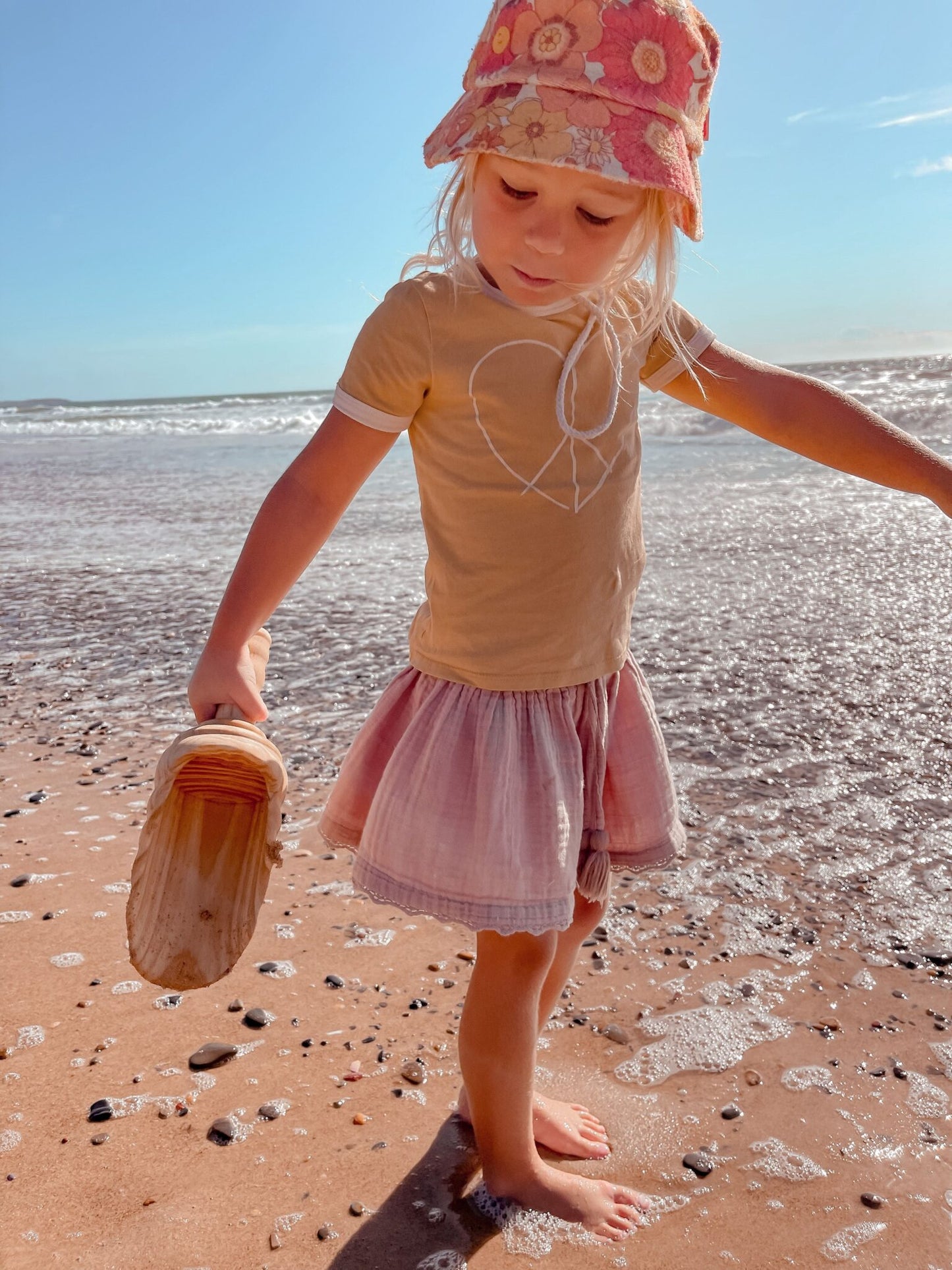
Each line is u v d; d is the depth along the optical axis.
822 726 3.71
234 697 1.52
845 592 5.47
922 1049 2.03
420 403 1.58
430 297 1.54
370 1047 2.05
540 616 1.58
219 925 1.39
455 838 1.54
